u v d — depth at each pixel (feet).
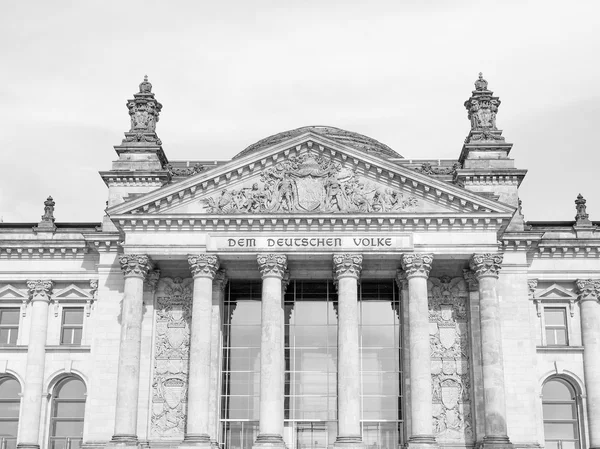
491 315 264.93
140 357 278.46
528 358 278.26
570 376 290.76
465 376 279.28
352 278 268.62
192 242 272.51
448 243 270.67
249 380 286.46
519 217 295.69
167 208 274.57
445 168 312.91
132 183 300.81
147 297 283.38
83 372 294.87
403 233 271.49
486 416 258.78
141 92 313.94
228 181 276.62
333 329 289.53
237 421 282.56
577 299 297.33
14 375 298.35
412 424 260.42
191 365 264.93
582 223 303.27
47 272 302.86
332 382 285.43
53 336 300.40
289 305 291.38
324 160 277.64
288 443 280.31
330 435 280.92
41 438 291.58
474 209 270.87
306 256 272.10
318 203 273.75
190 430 259.80
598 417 285.43
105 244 290.97
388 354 287.89
